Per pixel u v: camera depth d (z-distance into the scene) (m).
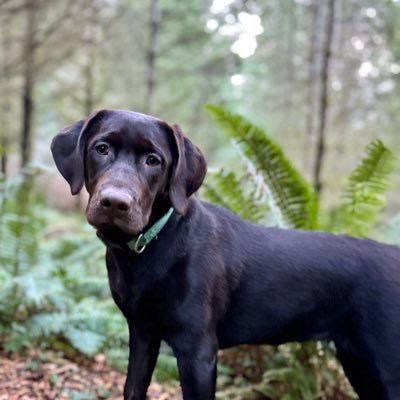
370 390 3.14
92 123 2.66
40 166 5.09
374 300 2.99
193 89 20.61
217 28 21.86
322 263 3.03
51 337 4.30
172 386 4.03
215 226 2.93
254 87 21.77
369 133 12.29
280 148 4.07
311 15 13.23
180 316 2.75
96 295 5.07
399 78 13.69
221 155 19.55
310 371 3.95
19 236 5.08
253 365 4.22
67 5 10.54
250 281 2.97
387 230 4.79
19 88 12.47
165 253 2.72
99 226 2.43
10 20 10.01
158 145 2.57
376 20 13.09
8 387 3.66
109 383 3.94
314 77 11.16
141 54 17.22
